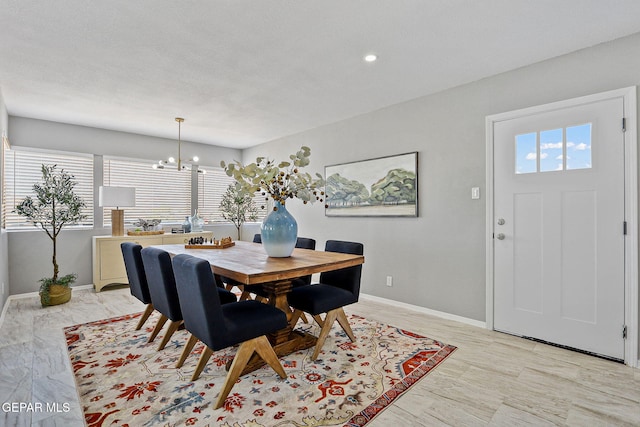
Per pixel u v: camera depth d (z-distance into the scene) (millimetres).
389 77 2973
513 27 2164
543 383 2023
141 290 2723
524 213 2777
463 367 2227
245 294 3379
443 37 2287
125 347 2547
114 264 4395
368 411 1730
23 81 2990
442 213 3305
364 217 4062
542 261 2682
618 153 2330
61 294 3730
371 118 3969
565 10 1979
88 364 2256
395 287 3719
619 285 2328
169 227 5359
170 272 2293
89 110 3844
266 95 3400
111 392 1902
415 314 3400
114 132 4816
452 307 3225
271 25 2123
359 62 2664
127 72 2811
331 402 1811
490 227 2957
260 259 2500
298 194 2592
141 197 5098
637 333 2246
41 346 2557
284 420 1653
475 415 1704
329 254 2801
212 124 4504
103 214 4703
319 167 4668
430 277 3398
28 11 1946
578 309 2508
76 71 2783
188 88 3188
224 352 2480
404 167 3611
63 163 4391
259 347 1982
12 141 4012
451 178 3234
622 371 2182
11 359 2324
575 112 2514
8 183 3996
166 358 2359
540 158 2688
